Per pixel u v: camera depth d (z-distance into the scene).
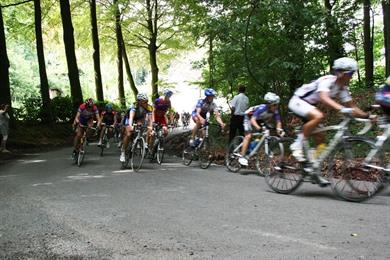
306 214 5.27
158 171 9.81
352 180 6.01
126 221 5.18
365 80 16.03
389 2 12.41
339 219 4.98
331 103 5.89
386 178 5.84
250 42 12.20
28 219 5.39
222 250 4.02
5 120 15.23
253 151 8.88
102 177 8.95
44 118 21.06
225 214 5.39
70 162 12.00
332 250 3.91
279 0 11.33
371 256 3.72
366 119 6.05
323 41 12.01
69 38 22.77
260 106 8.38
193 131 10.55
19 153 15.50
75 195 6.97
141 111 10.45
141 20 28.77
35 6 20.86
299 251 3.91
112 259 3.88
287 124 12.72
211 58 13.73
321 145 6.40
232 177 8.67
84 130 11.40
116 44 30.89
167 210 5.70
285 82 12.67
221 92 16.67
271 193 6.81
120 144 16.11
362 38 17.47
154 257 3.89
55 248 4.22
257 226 4.79
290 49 11.89
